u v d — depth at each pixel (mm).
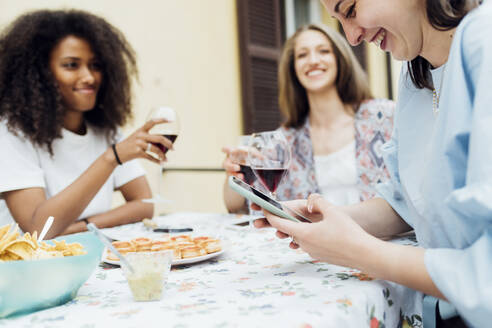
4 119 1621
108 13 2854
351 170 2082
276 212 802
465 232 657
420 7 789
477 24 660
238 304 633
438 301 751
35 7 2494
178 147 3301
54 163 1738
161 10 3219
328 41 2133
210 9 3623
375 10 788
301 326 542
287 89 2260
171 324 561
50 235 1365
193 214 1797
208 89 3582
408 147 948
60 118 1703
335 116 2174
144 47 3082
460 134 660
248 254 1014
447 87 688
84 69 1749
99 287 783
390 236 1103
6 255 696
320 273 801
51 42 1703
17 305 625
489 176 582
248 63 3848
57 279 653
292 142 2211
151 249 942
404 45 840
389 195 1064
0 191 1470
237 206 1885
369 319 658
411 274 639
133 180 2004
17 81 1661
